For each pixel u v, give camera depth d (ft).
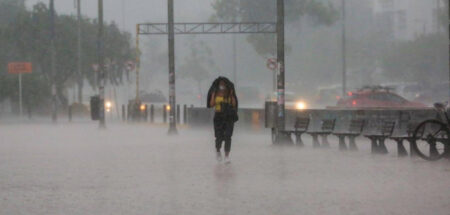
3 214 98.07
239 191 117.91
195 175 142.10
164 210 99.96
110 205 104.99
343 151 198.59
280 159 175.22
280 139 223.30
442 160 167.84
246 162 168.14
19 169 157.89
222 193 115.85
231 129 167.53
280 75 223.92
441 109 202.08
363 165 157.48
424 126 169.48
